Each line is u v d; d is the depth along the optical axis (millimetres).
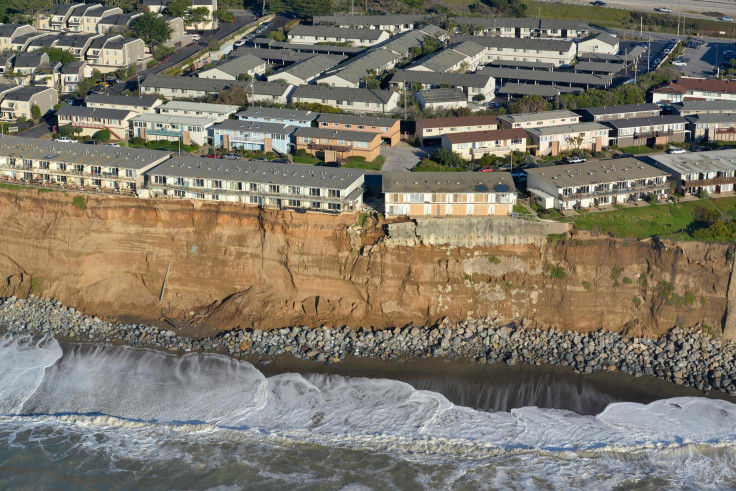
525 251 138125
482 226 138500
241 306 140875
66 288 147625
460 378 125875
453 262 138000
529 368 128000
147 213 148250
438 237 138625
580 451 110812
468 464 109000
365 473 107688
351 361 129875
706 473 107438
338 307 139500
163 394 123062
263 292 142875
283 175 146750
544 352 131375
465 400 121125
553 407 119750
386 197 140500
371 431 114875
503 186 142000
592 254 137250
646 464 109062
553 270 137125
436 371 127500
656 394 122375
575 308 136000
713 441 112562
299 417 117938
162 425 116688
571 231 138500
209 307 143750
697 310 133750
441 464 109062
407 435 113875
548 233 138375
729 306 132375
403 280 138375
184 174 147500
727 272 132625
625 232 138875
